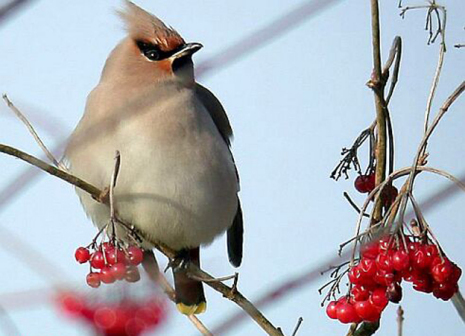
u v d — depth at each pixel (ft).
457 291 23.04
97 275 23.30
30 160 27.09
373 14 26.37
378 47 26.43
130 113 34.17
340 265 22.39
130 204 34.22
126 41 36.58
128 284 21.43
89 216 34.78
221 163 35.91
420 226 22.38
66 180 28.32
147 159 33.94
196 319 27.61
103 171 33.76
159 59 36.04
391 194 25.99
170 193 34.42
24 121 27.78
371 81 26.53
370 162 27.84
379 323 26.14
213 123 36.32
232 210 37.14
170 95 35.04
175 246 36.24
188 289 35.81
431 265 21.98
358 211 24.75
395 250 22.04
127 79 35.50
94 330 20.40
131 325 20.63
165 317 21.07
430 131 22.77
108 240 25.21
